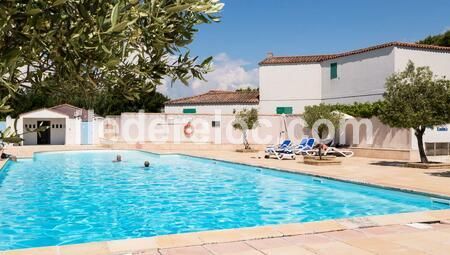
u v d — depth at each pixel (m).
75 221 9.60
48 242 7.95
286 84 32.31
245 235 6.20
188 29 2.59
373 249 5.65
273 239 6.09
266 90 33.03
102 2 1.94
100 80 2.32
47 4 1.78
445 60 25.33
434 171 15.83
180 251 5.45
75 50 1.92
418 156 20.12
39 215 10.22
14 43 1.86
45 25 1.88
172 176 17.56
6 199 12.40
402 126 17.12
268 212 10.42
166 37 2.54
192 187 14.53
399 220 7.30
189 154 25.62
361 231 6.58
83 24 1.91
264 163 19.58
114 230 8.81
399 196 11.55
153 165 22.03
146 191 13.77
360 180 13.17
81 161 23.86
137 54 2.42
